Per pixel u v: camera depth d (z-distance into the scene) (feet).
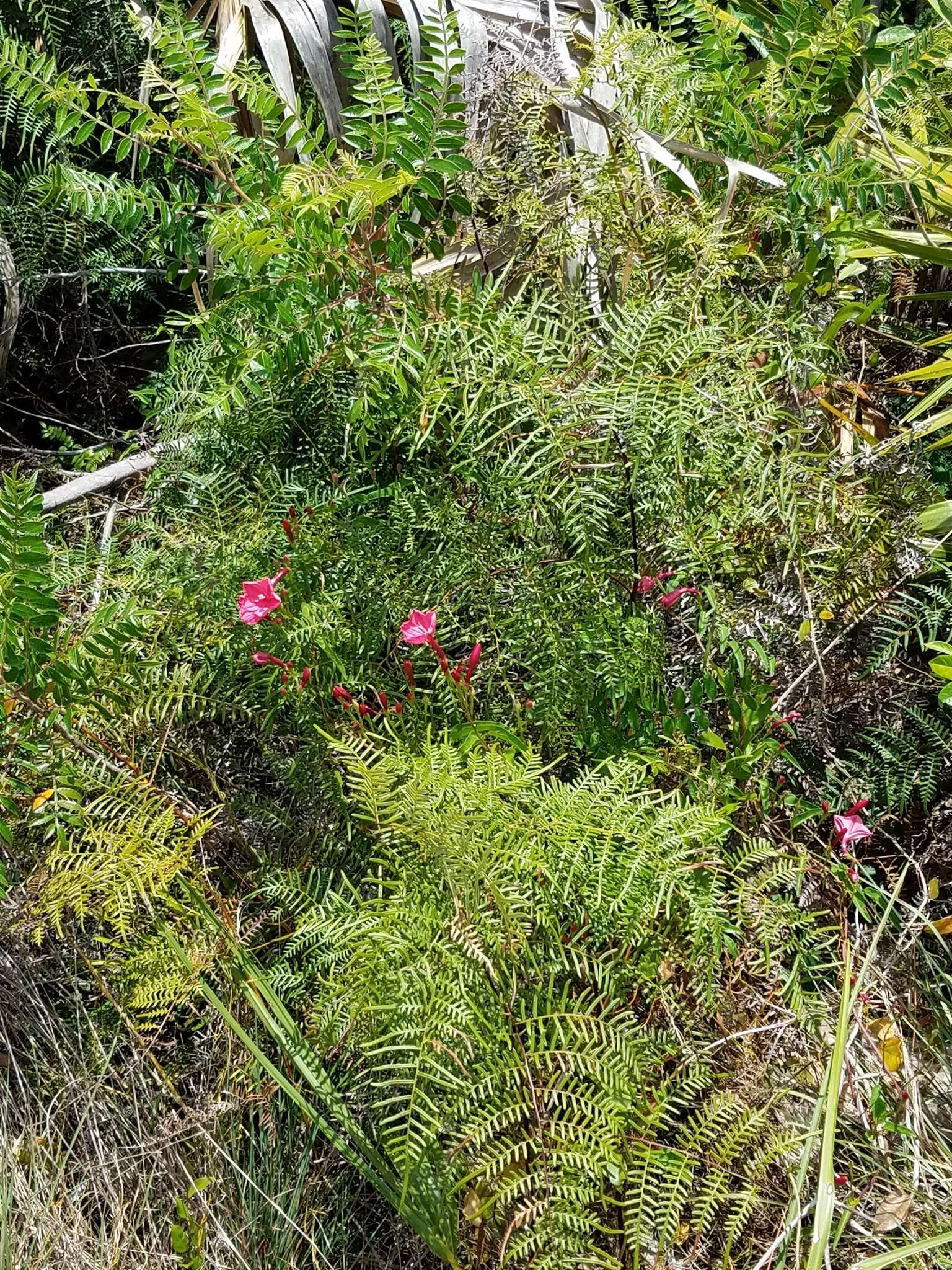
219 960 3.03
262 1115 2.97
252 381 3.61
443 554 3.40
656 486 3.23
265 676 3.36
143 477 4.49
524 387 3.15
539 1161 2.57
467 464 3.47
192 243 3.83
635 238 3.76
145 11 4.73
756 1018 3.00
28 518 2.71
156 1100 3.08
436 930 2.68
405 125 3.44
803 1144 2.75
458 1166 2.58
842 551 3.33
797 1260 2.54
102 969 3.24
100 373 5.24
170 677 3.38
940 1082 3.02
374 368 3.33
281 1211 2.73
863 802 3.12
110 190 3.69
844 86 4.59
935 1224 2.68
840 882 3.15
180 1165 2.94
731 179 3.86
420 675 3.38
